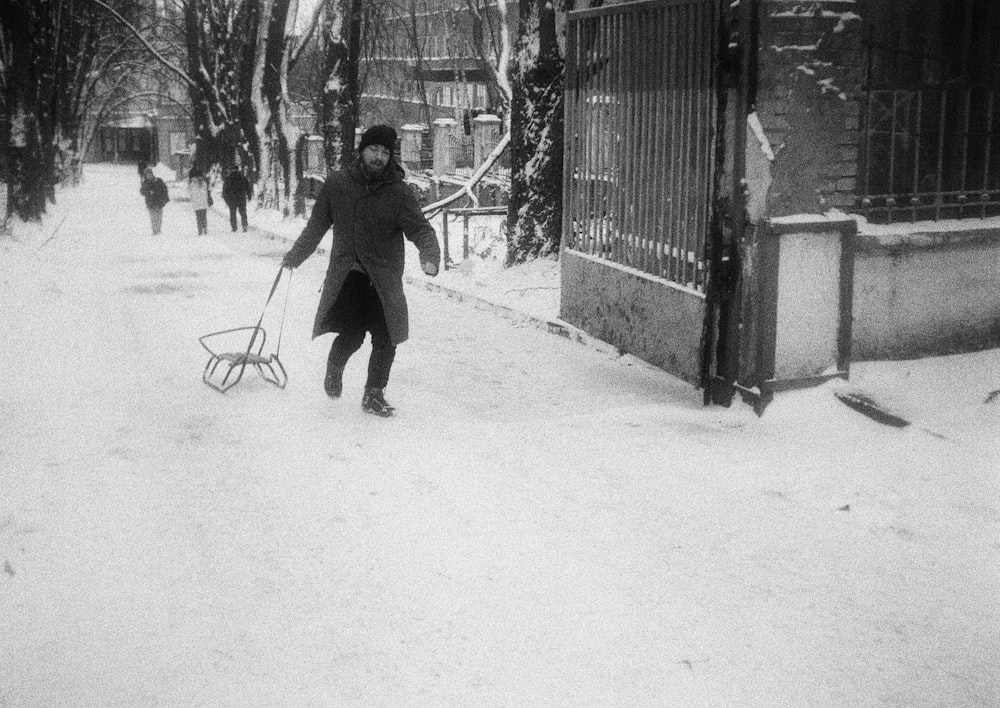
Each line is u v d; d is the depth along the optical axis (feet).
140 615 13.02
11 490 17.30
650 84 26.53
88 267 52.90
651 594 13.91
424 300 40.32
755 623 13.12
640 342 27.58
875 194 23.75
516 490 17.85
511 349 30.09
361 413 22.56
